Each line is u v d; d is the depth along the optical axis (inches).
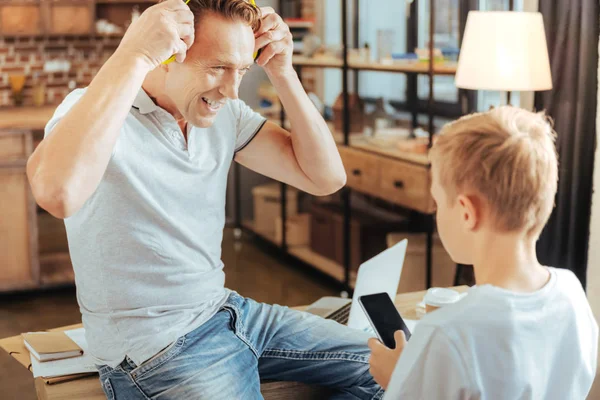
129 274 69.2
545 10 121.3
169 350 68.7
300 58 186.4
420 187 143.3
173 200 70.8
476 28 118.8
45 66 233.6
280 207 203.6
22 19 222.2
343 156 167.9
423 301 93.6
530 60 115.8
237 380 69.8
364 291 86.0
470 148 50.3
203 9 65.6
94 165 61.6
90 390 74.5
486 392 48.6
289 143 80.9
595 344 55.6
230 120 77.8
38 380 77.4
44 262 185.9
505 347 48.6
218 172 74.8
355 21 195.9
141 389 68.6
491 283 51.4
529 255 52.0
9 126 165.3
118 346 69.5
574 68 116.8
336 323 81.1
